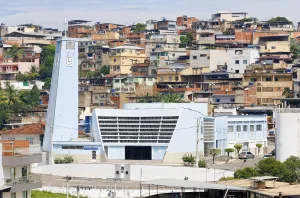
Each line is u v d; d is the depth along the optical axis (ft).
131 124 650.43
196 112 650.02
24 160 353.31
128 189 453.17
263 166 438.81
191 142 643.86
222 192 345.31
